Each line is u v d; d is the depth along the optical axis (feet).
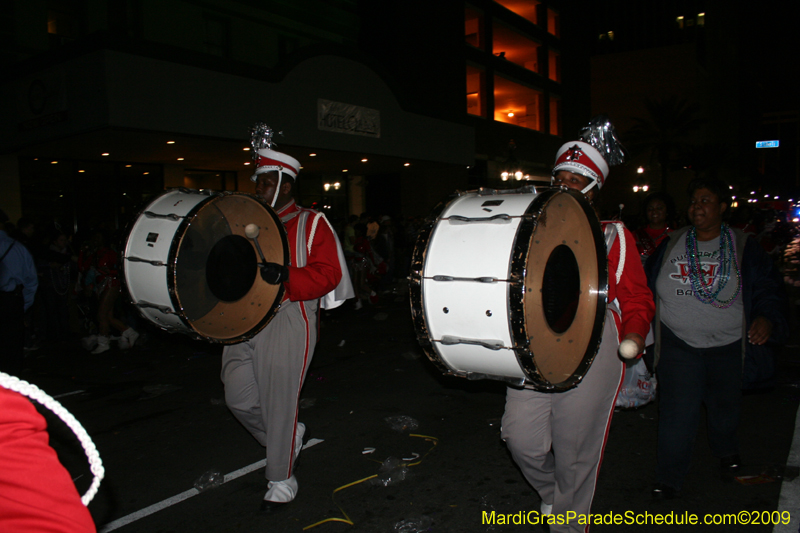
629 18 157.48
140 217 9.81
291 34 60.34
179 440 14.37
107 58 32.35
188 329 9.39
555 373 7.45
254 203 9.84
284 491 10.50
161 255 8.96
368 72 51.24
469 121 82.89
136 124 33.83
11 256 14.80
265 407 10.01
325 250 10.09
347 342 26.05
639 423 14.67
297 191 64.64
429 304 7.47
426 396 17.60
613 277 8.15
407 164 61.36
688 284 10.48
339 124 48.42
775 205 190.49
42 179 42.37
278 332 9.90
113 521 10.34
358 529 9.84
